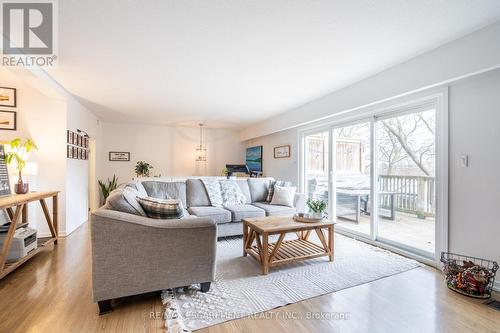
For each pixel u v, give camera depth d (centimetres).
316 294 195
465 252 224
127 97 387
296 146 493
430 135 267
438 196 247
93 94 369
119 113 506
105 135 598
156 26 190
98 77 299
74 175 385
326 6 166
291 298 189
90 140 502
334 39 210
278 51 232
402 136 298
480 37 195
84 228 394
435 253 250
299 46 223
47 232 339
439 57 223
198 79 307
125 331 148
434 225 259
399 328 155
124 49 227
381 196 324
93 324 154
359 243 326
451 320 164
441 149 243
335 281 217
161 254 176
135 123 622
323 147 437
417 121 281
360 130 355
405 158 294
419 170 279
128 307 173
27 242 246
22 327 151
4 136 320
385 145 319
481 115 212
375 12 173
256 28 193
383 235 321
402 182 298
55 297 185
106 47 223
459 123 227
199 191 380
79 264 247
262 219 281
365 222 348
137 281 170
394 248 296
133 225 168
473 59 199
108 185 592
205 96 381
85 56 241
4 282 208
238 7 167
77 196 400
